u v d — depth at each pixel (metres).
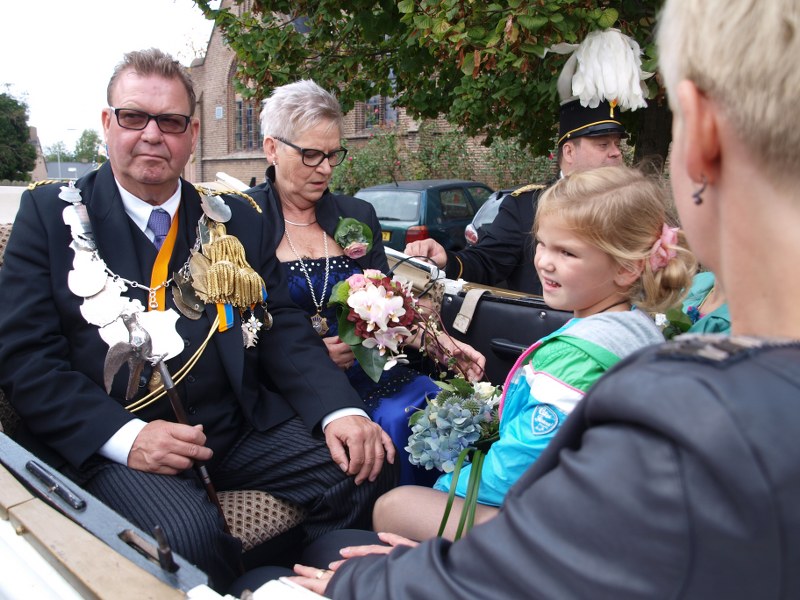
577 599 0.57
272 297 2.24
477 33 3.05
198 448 1.75
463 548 0.68
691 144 0.63
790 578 0.52
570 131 2.99
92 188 2.01
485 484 1.42
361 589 0.76
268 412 2.11
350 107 5.40
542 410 1.38
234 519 1.92
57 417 1.77
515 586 0.61
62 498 1.17
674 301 1.49
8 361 1.79
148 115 1.88
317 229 2.60
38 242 1.87
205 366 1.98
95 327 1.87
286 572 1.59
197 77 22.09
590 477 0.58
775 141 0.57
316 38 4.84
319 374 2.12
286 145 2.43
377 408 2.24
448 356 2.32
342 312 2.10
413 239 8.18
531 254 3.17
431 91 5.10
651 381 0.58
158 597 0.90
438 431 1.69
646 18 3.30
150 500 1.68
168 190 2.02
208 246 2.05
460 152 14.86
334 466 1.99
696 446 0.53
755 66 0.57
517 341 2.50
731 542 0.52
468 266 3.10
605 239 1.43
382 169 15.34
